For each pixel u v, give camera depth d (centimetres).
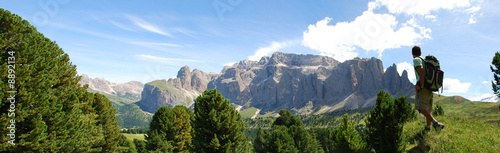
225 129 3538
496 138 930
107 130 4491
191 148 3956
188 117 6391
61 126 2422
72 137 2577
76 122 2677
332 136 2656
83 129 2958
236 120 3772
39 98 2258
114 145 4653
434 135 1002
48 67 2464
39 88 2273
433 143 963
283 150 5200
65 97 2672
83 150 2942
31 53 2272
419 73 780
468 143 892
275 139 5353
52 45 2825
